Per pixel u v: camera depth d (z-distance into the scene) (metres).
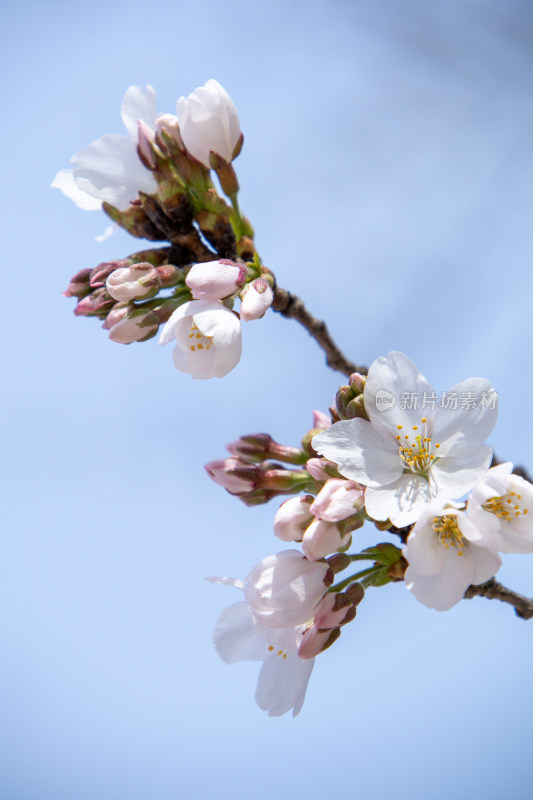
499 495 0.31
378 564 0.34
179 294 0.35
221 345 0.34
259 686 0.35
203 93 0.36
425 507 0.32
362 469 0.33
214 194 0.36
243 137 0.36
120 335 0.35
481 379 0.33
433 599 0.32
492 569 0.32
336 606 0.33
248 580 0.33
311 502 0.33
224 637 0.35
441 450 0.33
